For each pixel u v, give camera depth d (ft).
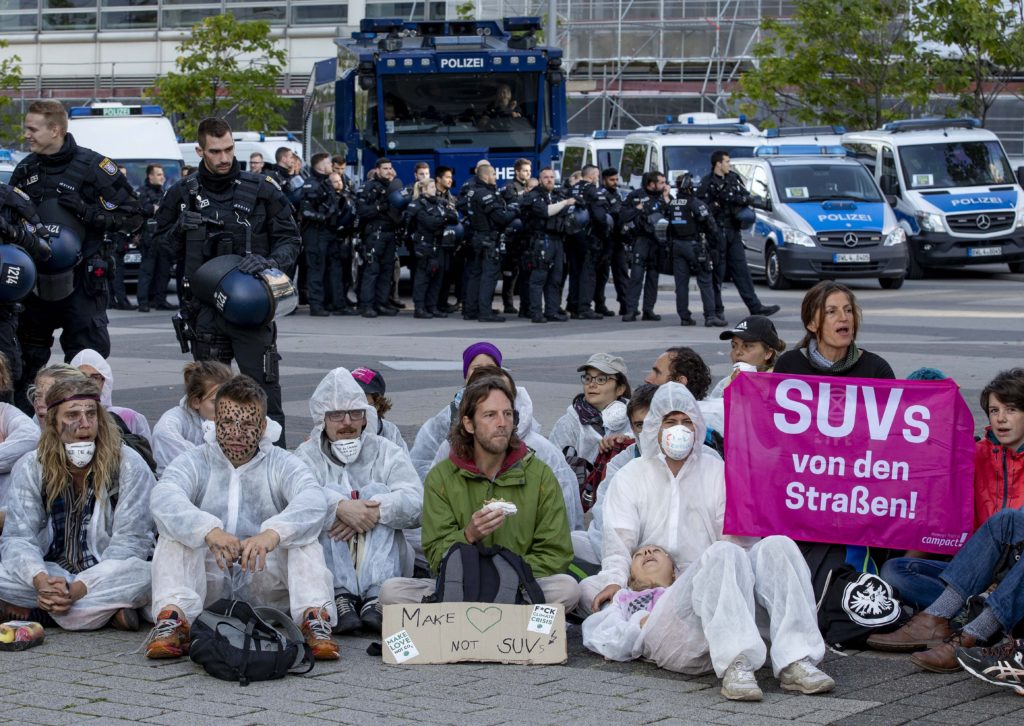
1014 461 21.25
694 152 97.09
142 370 48.16
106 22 182.50
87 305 31.86
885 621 20.57
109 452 22.15
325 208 66.28
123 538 22.15
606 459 25.72
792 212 83.97
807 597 19.13
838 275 82.53
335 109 81.66
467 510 21.58
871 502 21.20
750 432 21.44
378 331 60.59
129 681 18.97
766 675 19.54
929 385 21.26
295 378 45.88
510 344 55.36
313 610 20.84
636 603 20.80
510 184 64.13
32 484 22.04
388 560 22.49
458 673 19.58
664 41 153.07
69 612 21.45
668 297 82.58
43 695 18.22
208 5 178.81
